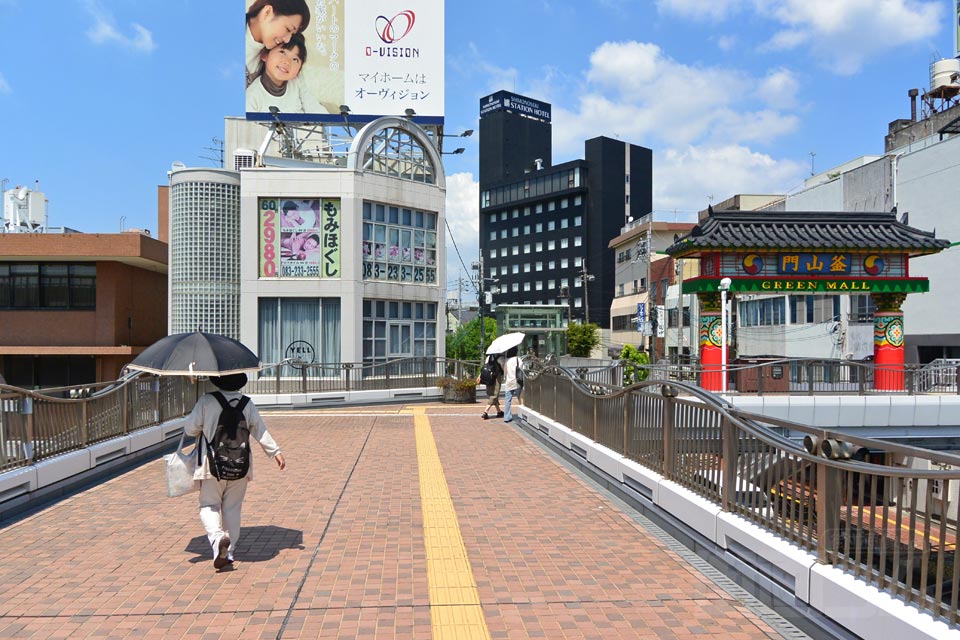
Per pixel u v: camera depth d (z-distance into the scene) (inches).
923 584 126.4
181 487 193.6
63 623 157.8
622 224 3304.6
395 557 207.3
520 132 3900.1
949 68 1310.3
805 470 170.2
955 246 882.8
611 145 3284.9
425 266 882.8
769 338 1275.8
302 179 775.1
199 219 760.3
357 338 781.9
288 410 650.8
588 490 304.8
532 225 3528.5
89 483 316.5
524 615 164.2
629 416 288.7
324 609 166.7
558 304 3189.0
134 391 383.2
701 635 154.6
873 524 142.2
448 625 157.6
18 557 206.7
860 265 621.0
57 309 894.4
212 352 196.4
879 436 550.9
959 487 120.6
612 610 168.2
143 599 172.6
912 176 953.5
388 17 949.2
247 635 151.7
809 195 1200.2
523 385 554.9
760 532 181.5
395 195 832.9
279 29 939.3
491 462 372.5
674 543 226.1
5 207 1121.4
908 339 956.6
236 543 209.0
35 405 279.1
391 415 603.8
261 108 935.0
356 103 943.0
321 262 781.3
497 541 225.9
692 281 626.5
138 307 961.5
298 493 293.9
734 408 204.2
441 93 949.8
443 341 897.5
